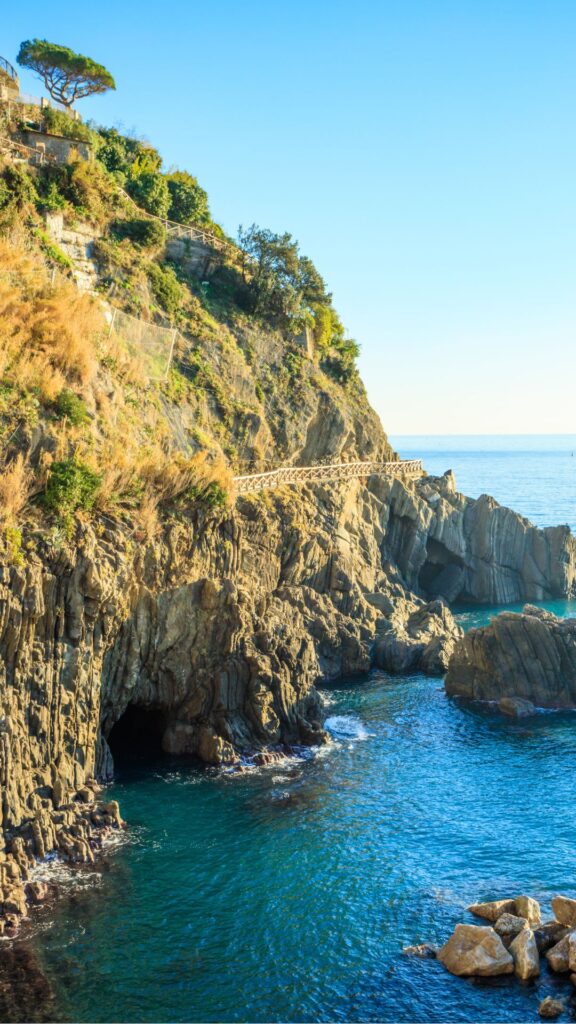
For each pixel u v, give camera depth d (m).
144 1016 28.17
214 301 81.62
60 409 46.41
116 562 44.59
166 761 49.03
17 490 41.19
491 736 54.34
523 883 36.03
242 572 64.19
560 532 100.44
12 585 38.22
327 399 84.75
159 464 52.88
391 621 75.50
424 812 42.94
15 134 72.88
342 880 36.28
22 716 38.50
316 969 30.56
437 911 34.09
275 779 46.69
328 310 92.38
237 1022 28.00
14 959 30.62
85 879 35.81
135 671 48.53
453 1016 28.25
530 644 61.72
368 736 54.19
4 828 35.97
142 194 82.00
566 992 29.12
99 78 89.62
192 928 32.78
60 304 52.91
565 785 46.31
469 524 98.12
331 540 75.19
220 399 72.31
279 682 51.91
